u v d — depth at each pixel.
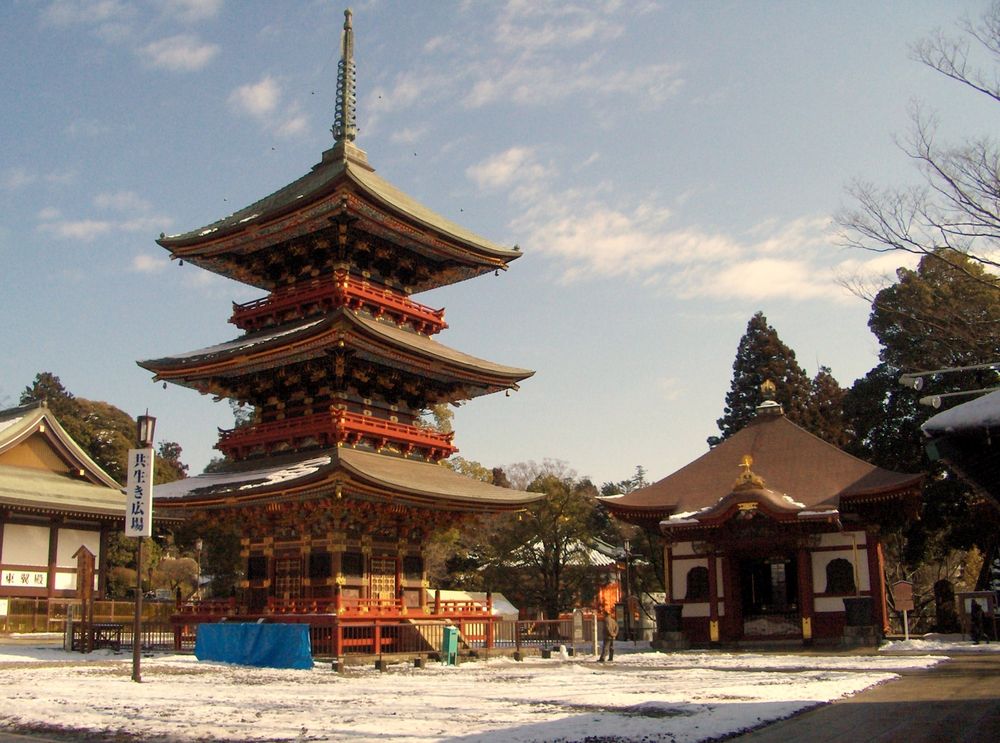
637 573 94.44
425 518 52.97
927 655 45.03
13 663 41.03
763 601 60.44
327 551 48.91
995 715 20.89
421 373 56.25
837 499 55.59
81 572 49.97
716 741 17.28
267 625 41.03
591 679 33.81
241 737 18.27
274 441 53.69
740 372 96.12
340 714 22.00
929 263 66.00
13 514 73.56
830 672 35.12
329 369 52.75
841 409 85.19
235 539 92.44
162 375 55.97
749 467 55.94
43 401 81.19
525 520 88.62
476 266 61.16
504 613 90.75
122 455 109.50
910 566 79.56
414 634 48.84
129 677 34.03
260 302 57.28
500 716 21.44
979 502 66.62
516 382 59.78
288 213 52.97
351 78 62.94
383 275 58.56
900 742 17.02
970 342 48.16
